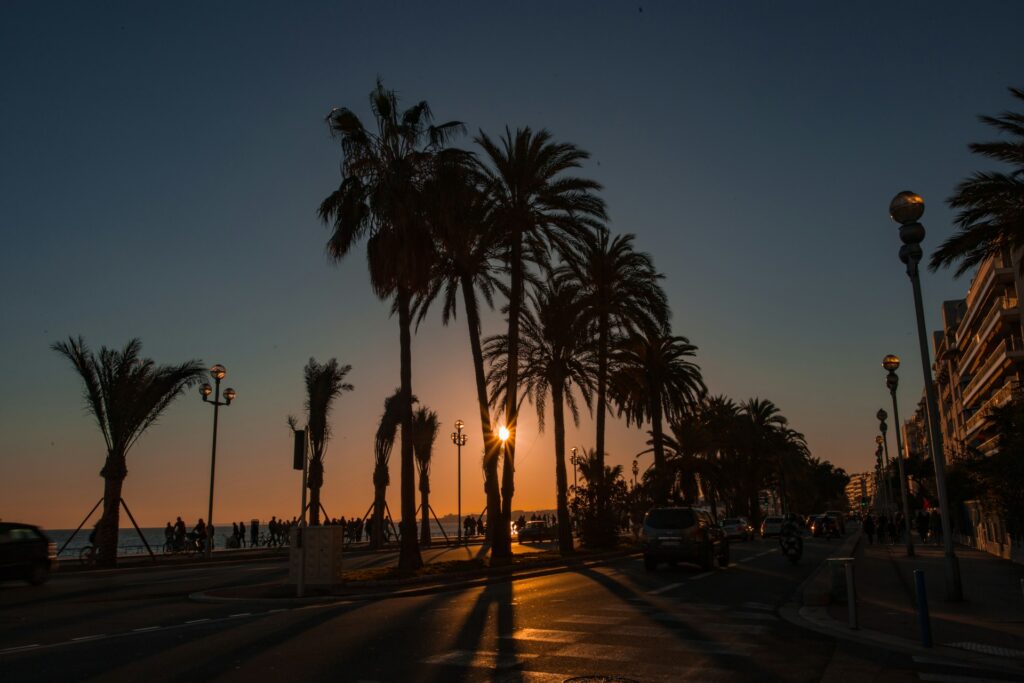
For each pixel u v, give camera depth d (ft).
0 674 27.76
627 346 128.67
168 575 83.20
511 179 99.19
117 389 100.01
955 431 239.71
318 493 136.67
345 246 78.89
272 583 67.10
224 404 118.93
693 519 79.87
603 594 55.98
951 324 246.47
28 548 68.74
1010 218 70.44
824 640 35.45
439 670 28.27
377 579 64.08
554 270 118.83
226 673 27.68
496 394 120.16
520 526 219.00
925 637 32.89
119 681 26.43
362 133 78.54
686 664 29.66
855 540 164.45
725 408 212.64
